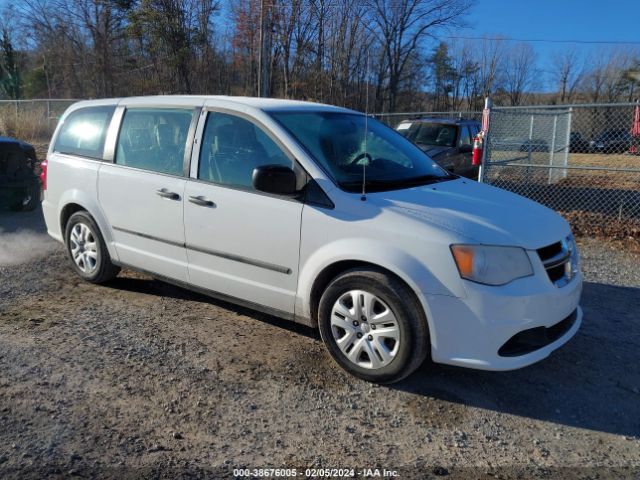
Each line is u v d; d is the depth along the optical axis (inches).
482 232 132.3
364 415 130.2
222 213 162.6
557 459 116.6
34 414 125.3
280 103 173.8
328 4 946.1
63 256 250.5
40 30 1632.6
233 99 173.2
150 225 182.5
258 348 161.3
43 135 714.8
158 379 142.3
